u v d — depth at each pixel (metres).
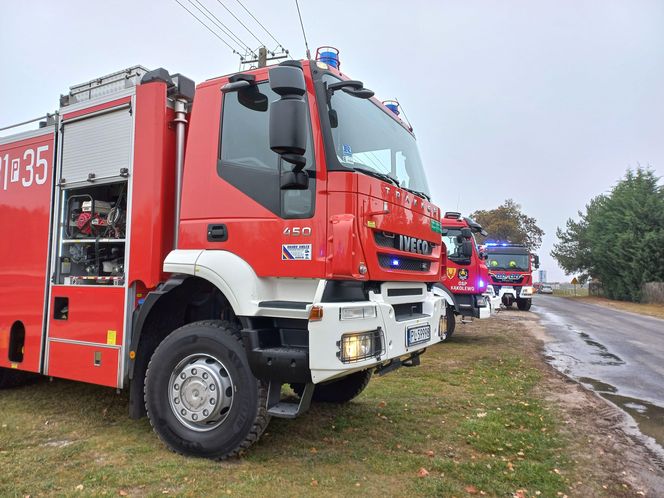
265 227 3.66
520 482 3.60
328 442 4.22
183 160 4.34
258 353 3.47
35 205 5.09
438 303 4.72
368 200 3.59
